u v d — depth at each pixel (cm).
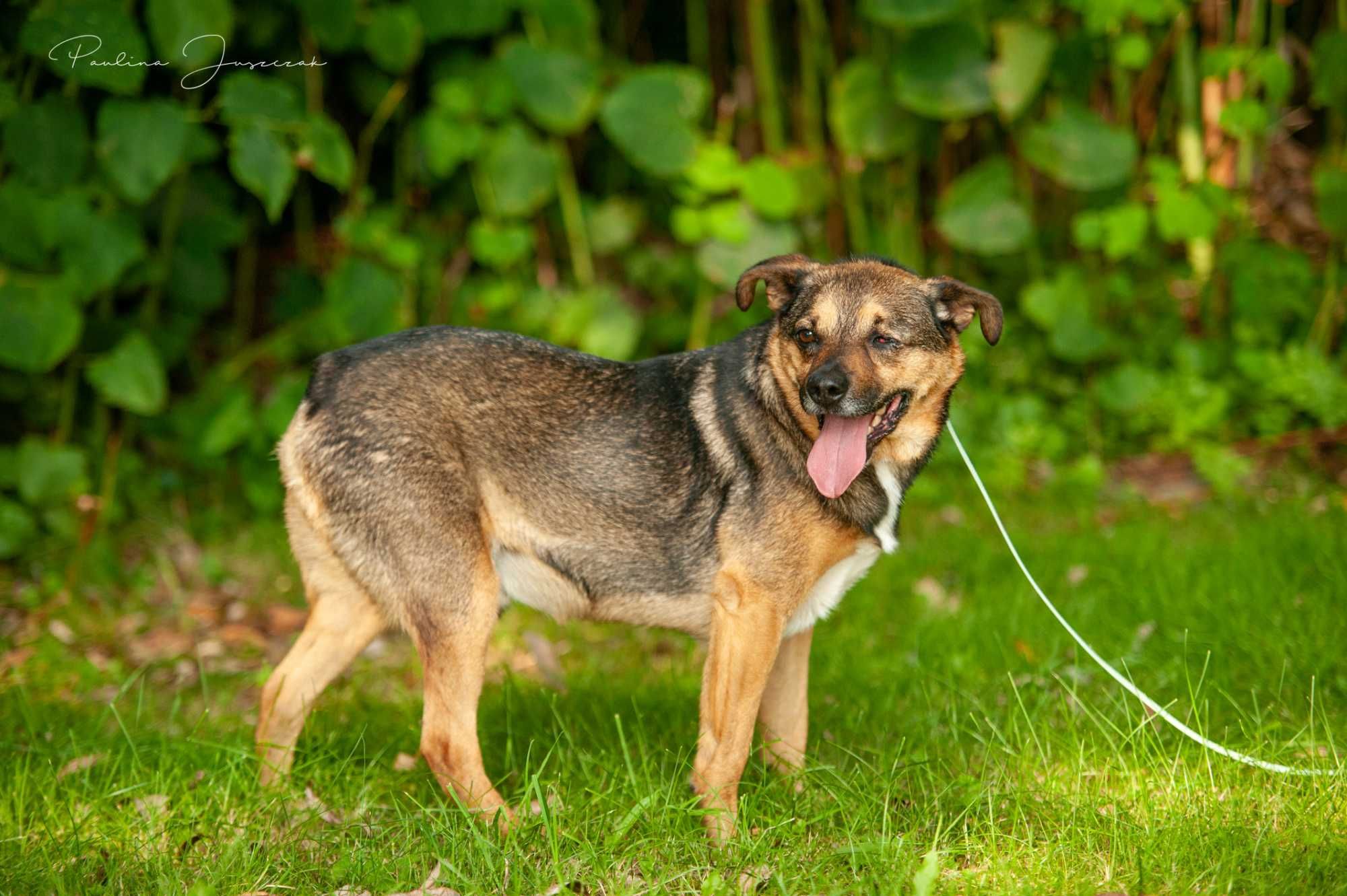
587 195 805
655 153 660
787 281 379
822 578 372
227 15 562
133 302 674
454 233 757
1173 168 680
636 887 314
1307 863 309
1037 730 403
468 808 360
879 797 359
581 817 352
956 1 635
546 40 679
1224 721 410
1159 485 679
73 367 604
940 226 693
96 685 483
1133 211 673
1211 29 736
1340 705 411
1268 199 837
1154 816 338
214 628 546
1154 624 485
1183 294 780
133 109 549
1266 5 811
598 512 376
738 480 365
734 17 816
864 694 448
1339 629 458
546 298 698
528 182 669
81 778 379
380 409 369
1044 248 788
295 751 399
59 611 547
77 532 587
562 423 377
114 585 579
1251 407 713
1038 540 591
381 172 777
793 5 795
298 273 711
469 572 368
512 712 437
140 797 369
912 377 366
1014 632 491
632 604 382
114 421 654
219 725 435
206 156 588
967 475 679
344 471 370
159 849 338
